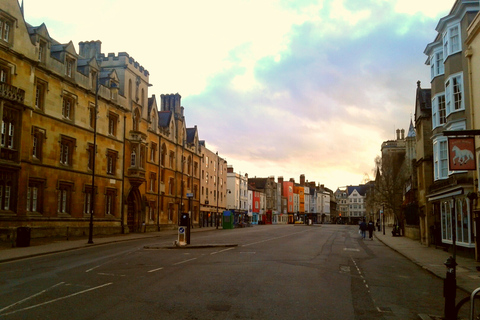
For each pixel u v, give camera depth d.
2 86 25.56
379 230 63.78
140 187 44.97
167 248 23.80
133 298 9.60
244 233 45.47
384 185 55.88
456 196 22.55
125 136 42.09
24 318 7.77
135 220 44.59
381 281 13.62
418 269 17.48
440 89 26.52
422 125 31.64
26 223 27.89
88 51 43.81
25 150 27.91
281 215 126.88
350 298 10.44
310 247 26.22
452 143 14.84
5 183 26.41
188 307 8.82
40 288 10.80
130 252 21.30
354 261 19.33
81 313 8.16
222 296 10.02
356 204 174.12
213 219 75.69
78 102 34.56
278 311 8.70
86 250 22.77
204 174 70.94
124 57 42.69
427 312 9.27
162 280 12.17
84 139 35.28
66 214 32.69
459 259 20.56
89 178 35.75
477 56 19.94
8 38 27.08
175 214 56.19
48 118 30.77
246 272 14.04
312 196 152.88
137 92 45.28
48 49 30.92
